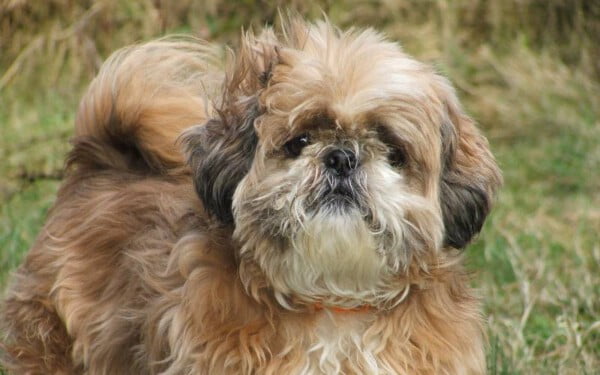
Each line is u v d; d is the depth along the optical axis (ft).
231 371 19.88
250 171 19.43
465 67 44.62
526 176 39.34
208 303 19.89
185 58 24.71
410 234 19.42
